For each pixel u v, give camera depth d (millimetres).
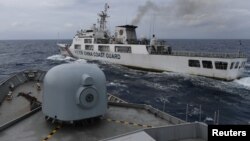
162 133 9211
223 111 27703
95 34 62812
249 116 26312
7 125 11547
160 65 48500
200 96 33625
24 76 24406
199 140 9477
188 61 44906
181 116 25453
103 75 12531
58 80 11406
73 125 11820
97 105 12055
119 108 14625
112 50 56719
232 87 38562
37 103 15984
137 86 38438
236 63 42125
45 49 136000
